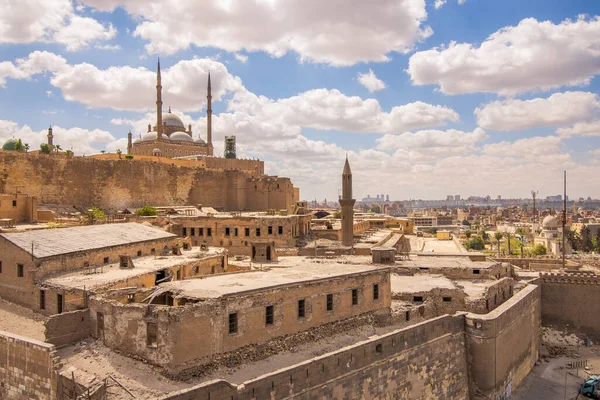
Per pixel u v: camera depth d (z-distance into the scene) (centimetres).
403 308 4781
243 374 3259
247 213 11662
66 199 11669
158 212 11294
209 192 14712
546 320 7175
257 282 3841
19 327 4153
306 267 4925
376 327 4469
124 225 6800
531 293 5928
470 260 6581
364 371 3553
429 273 5931
